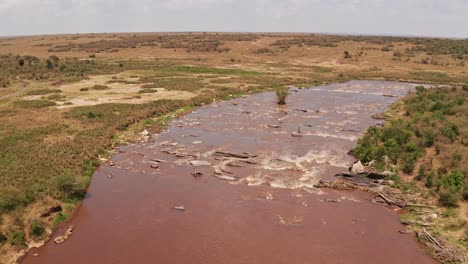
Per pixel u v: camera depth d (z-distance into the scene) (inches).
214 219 1086.4
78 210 1136.2
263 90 3041.3
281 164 1460.4
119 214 1112.8
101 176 1371.8
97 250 945.5
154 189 1268.5
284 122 2100.1
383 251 943.7
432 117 1854.1
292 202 1178.6
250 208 1144.8
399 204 1136.8
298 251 943.7
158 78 3348.9
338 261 906.1
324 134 1860.2
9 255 907.4
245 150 1624.0
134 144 1710.1
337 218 1091.9
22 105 2237.9
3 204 1027.3
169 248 954.7
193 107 2433.6
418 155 1400.1
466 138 1526.8
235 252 938.7
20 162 1362.0
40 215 1047.6
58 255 925.8
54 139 1658.5
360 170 1347.2
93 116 2038.6
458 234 967.0
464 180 1165.1
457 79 3486.7
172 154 1581.0
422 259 911.0
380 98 2783.0
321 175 1358.3
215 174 1376.7
